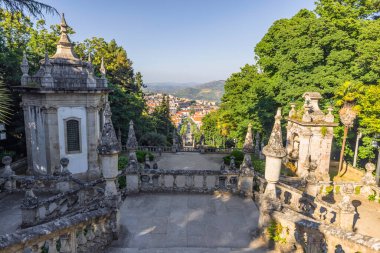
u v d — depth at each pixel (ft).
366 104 73.20
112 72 158.30
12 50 95.55
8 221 42.55
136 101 139.03
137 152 99.14
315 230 26.66
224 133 182.50
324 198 59.21
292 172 77.15
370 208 54.49
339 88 80.12
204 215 40.40
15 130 87.25
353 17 87.86
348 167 88.53
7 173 54.85
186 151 120.26
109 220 32.12
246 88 129.59
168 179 70.28
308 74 89.51
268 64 104.32
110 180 32.71
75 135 74.33
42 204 41.50
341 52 83.76
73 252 25.50
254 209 42.91
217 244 32.22
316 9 96.53
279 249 30.58
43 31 116.67
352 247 22.98
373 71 80.48
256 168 75.25
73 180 54.08
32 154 74.74
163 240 32.94
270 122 110.32
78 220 26.04
